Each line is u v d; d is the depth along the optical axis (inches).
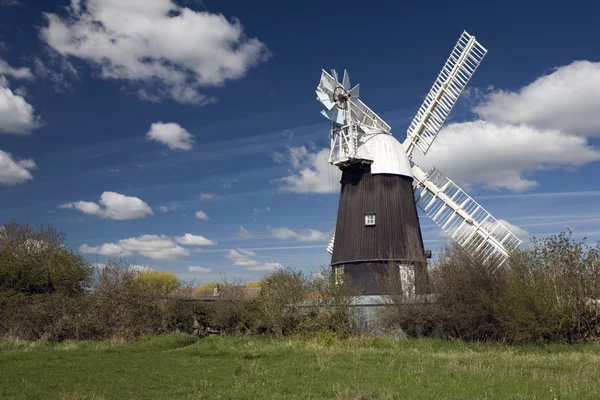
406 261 1154.7
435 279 1094.4
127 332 1189.1
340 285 1115.3
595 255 977.5
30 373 709.9
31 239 1378.0
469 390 536.7
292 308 1142.3
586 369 680.4
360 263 1181.1
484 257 1151.6
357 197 1221.1
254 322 1233.4
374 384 573.6
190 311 1349.7
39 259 1320.1
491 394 509.0
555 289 960.9
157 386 605.3
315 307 1123.9
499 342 1001.5
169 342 1099.9
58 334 1157.1
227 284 1331.2
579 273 973.8
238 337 1198.3
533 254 1021.2
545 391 522.6
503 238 1182.9
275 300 1151.0
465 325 1035.3
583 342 949.2
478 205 1249.4
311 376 640.4
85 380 652.7
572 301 957.8
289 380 613.0
